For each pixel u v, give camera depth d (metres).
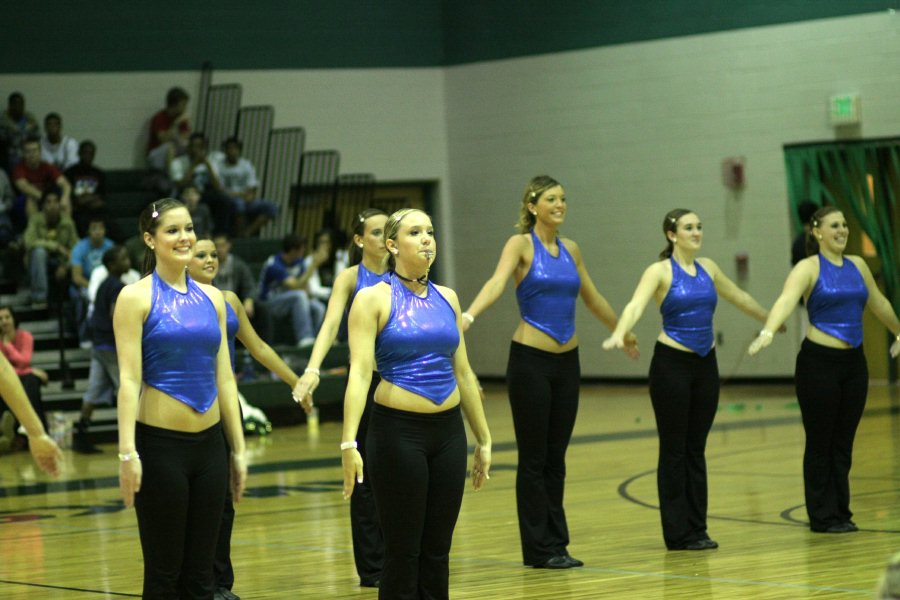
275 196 27.08
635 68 25.12
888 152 22.41
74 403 20.27
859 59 22.52
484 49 27.41
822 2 22.84
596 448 16.58
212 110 26.41
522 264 9.52
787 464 14.41
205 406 6.52
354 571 9.42
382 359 6.84
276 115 27.08
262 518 12.09
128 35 25.86
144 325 6.46
